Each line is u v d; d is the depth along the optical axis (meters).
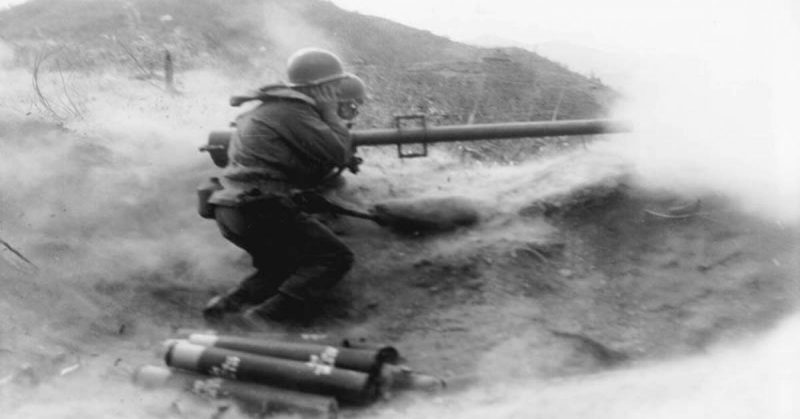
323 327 6.41
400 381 5.38
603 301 6.52
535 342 6.13
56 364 5.66
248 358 5.38
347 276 6.77
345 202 7.07
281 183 6.34
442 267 6.80
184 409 5.18
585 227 7.12
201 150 7.20
